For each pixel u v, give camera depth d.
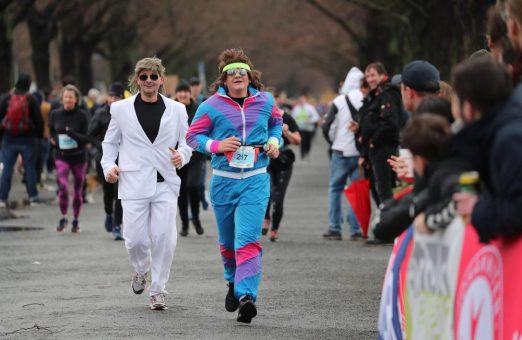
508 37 11.11
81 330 17.05
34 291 21.31
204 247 28.70
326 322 17.83
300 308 19.19
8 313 18.75
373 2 74.94
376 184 27.95
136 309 19.09
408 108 14.78
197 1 122.50
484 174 10.37
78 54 94.12
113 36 103.19
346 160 30.52
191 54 153.12
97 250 28.30
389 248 28.44
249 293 17.44
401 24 82.19
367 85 28.91
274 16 143.38
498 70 10.10
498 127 10.06
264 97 18.02
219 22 135.25
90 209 41.44
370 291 21.12
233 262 18.42
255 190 17.70
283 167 30.05
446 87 15.64
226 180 17.78
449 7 52.81
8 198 44.12
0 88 62.91
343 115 30.33
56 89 58.03
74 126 32.72
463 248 10.36
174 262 25.55
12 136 40.41
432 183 10.59
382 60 88.50
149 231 19.48
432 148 10.55
